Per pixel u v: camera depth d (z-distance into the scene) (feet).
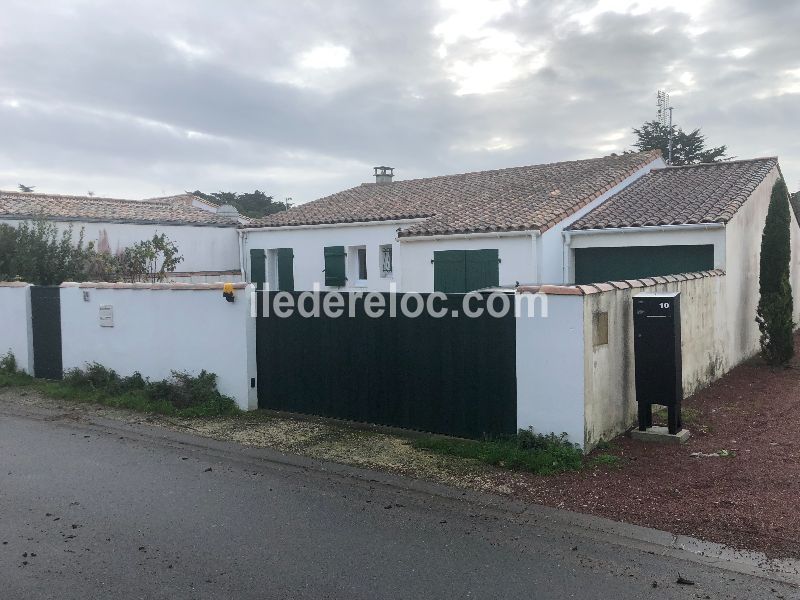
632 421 25.40
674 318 23.26
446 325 24.95
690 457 22.06
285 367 29.89
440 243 49.52
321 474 21.70
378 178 84.12
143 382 34.14
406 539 16.48
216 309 31.24
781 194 39.73
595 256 45.32
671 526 16.90
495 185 61.46
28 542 16.40
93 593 13.78
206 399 30.78
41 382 38.19
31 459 23.72
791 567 14.67
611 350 23.79
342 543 16.25
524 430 23.13
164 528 17.26
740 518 17.12
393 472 21.67
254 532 16.97
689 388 31.30
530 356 22.94
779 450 22.67
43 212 53.26
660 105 139.54
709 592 13.69
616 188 52.34
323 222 60.90
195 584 14.15
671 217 41.14
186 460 23.45
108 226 60.80
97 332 36.29
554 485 19.92
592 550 15.74
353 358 27.76
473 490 19.88
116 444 25.72
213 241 70.23
